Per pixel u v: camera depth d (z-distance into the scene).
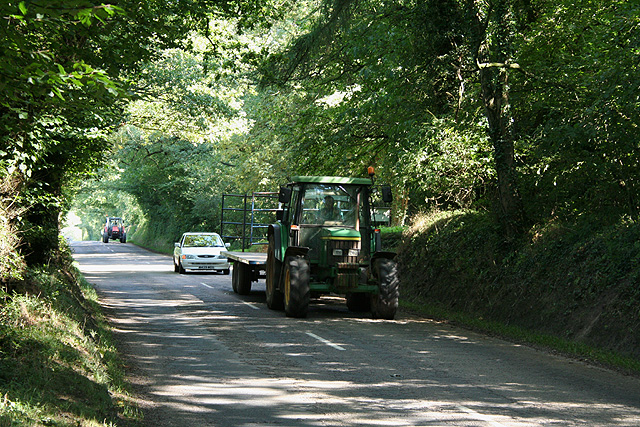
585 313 13.06
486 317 15.91
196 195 54.81
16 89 5.68
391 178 21.14
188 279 27.27
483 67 16.02
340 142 22.12
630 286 12.31
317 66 21.22
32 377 6.41
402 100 19.19
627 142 13.59
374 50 19.66
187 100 31.34
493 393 8.16
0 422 4.94
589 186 15.42
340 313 16.58
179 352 10.80
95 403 6.63
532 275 15.22
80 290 15.93
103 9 4.88
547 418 6.99
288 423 6.74
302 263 15.55
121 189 66.12
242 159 39.56
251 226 25.94
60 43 8.12
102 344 10.19
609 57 13.05
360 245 16.25
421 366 9.86
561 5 16.58
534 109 17.73
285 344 11.67
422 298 19.30
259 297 20.08
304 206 16.50
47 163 11.80
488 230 17.55
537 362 10.42
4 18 5.11
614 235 13.64
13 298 9.05
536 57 17.06
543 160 15.86
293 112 27.08
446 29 17.08
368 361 10.19
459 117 18.27
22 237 10.95
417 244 21.14
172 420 6.81
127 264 40.41
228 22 24.23
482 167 17.58
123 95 5.68
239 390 8.21
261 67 20.70
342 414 7.09
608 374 9.58
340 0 18.47
